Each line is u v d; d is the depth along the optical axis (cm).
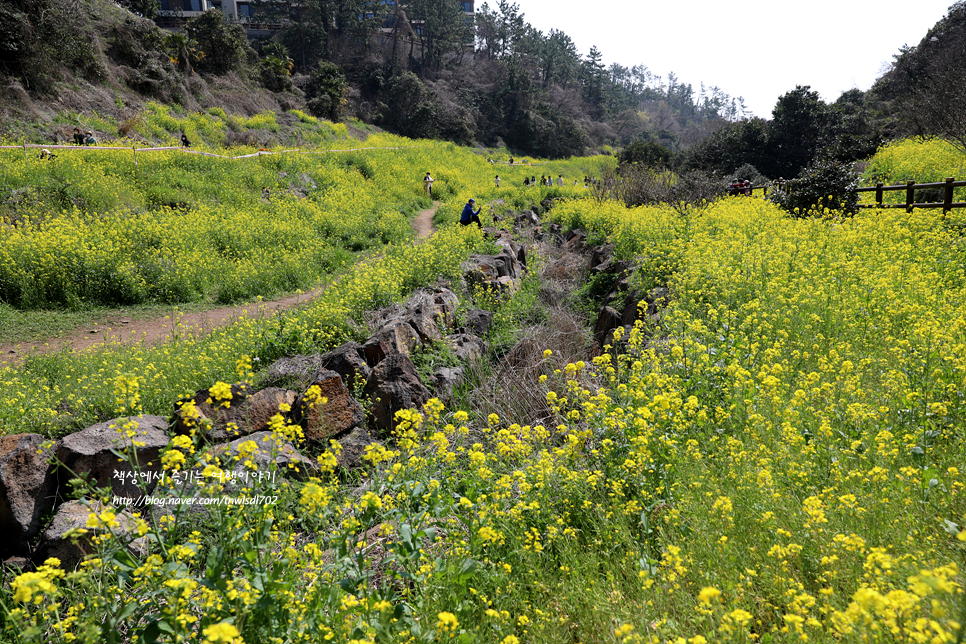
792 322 591
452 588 269
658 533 316
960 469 306
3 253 1107
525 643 263
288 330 742
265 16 7388
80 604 272
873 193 1506
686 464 345
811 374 430
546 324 869
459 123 6881
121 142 2395
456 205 2414
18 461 395
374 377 579
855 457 338
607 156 7906
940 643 167
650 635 227
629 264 1002
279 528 323
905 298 600
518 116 7856
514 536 307
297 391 567
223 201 1930
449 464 355
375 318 823
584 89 11112
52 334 965
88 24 3206
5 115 2278
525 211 2364
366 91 6950
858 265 721
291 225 1692
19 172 1588
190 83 3688
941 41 3656
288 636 237
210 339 817
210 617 233
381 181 2858
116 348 845
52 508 397
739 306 663
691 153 4244
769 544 280
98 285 1134
